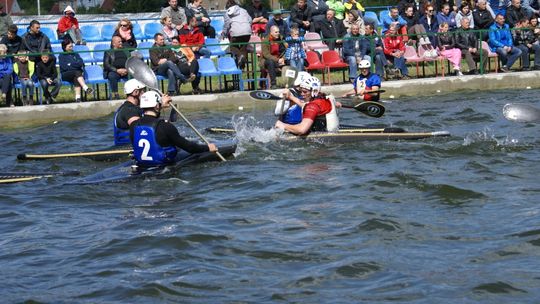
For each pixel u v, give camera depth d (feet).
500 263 53.57
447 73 156.35
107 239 61.41
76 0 375.86
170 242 59.82
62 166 90.07
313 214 65.92
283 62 140.05
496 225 61.41
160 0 362.74
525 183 73.61
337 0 164.45
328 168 81.66
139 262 56.03
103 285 52.21
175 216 67.00
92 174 81.82
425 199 69.36
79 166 90.07
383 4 260.21
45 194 75.97
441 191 71.56
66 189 77.00
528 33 155.63
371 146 91.09
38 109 127.54
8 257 58.65
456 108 124.67
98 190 76.28
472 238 58.70
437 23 158.71
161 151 80.89
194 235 61.00
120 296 50.29
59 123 124.26
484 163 81.97
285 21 149.18
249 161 85.56
